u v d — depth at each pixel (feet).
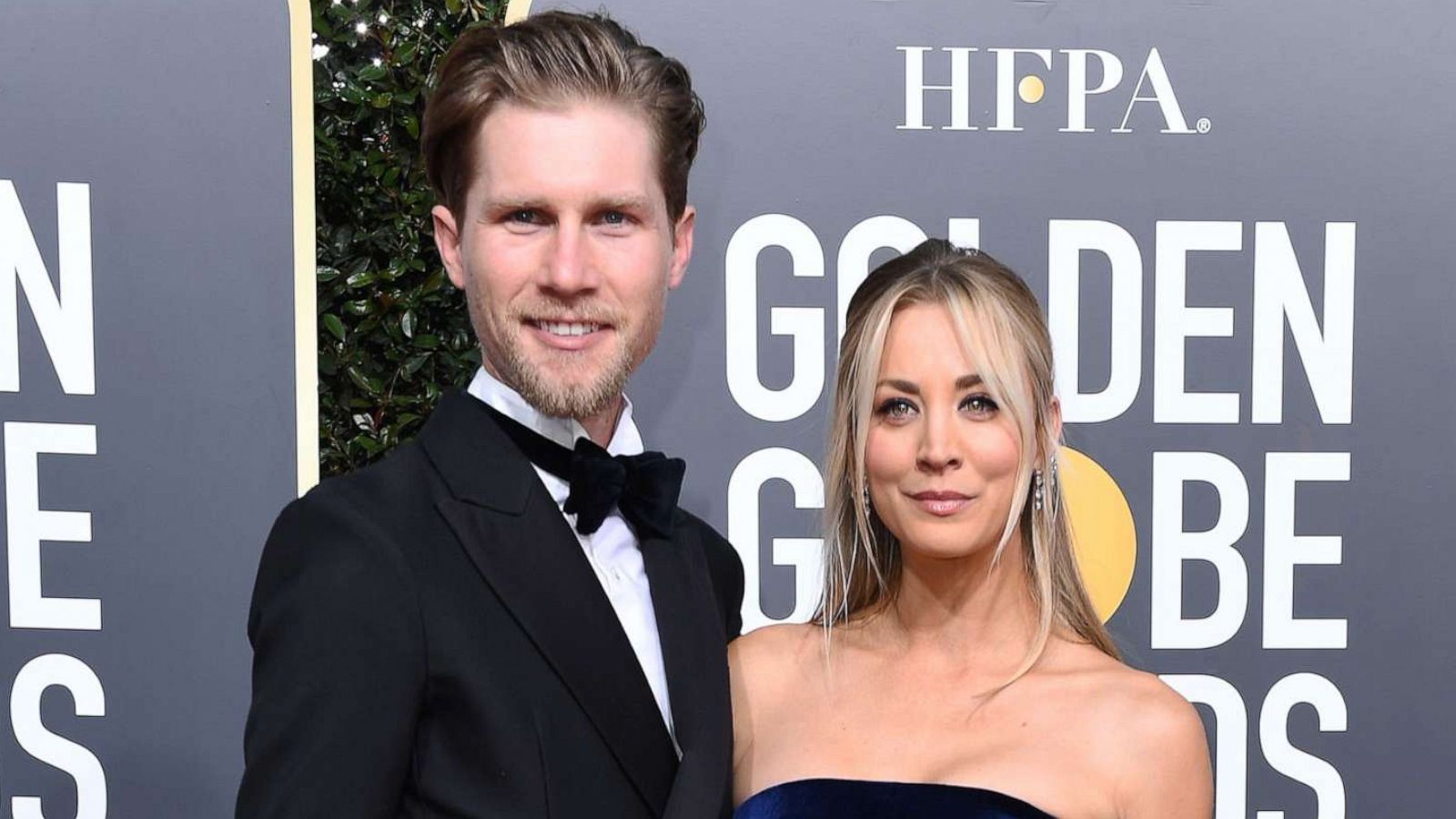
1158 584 7.93
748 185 7.85
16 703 7.91
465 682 4.38
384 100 8.45
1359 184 7.83
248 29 7.80
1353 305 7.86
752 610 7.96
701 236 7.86
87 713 7.92
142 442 7.87
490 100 4.75
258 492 7.87
